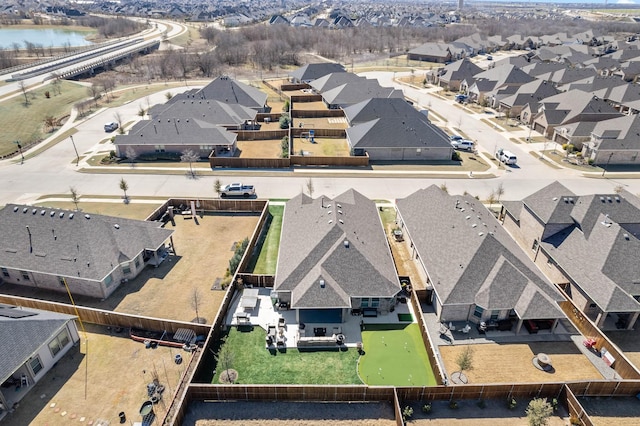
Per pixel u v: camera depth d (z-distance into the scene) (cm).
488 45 18538
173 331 3222
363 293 3378
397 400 2612
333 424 2606
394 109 7925
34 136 7762
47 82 11019
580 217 3931
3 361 2630
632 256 3547
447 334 3275
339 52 16975
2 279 3819
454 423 2603
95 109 9419
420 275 3950
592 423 2500
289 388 2691
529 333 3306
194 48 17725
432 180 6075
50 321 2948
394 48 18400
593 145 6738
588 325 3241
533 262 3803
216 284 3828
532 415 2497
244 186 5469
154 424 2545
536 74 11844
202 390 2680
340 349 3141
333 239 3675
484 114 9406
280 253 3912
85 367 2942
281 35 18788
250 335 3253
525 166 6619
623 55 14288
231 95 8850
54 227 3816
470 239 3662
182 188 5703
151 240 4056
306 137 7844
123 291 3725
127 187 5569
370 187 5803
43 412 2614
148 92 11006
